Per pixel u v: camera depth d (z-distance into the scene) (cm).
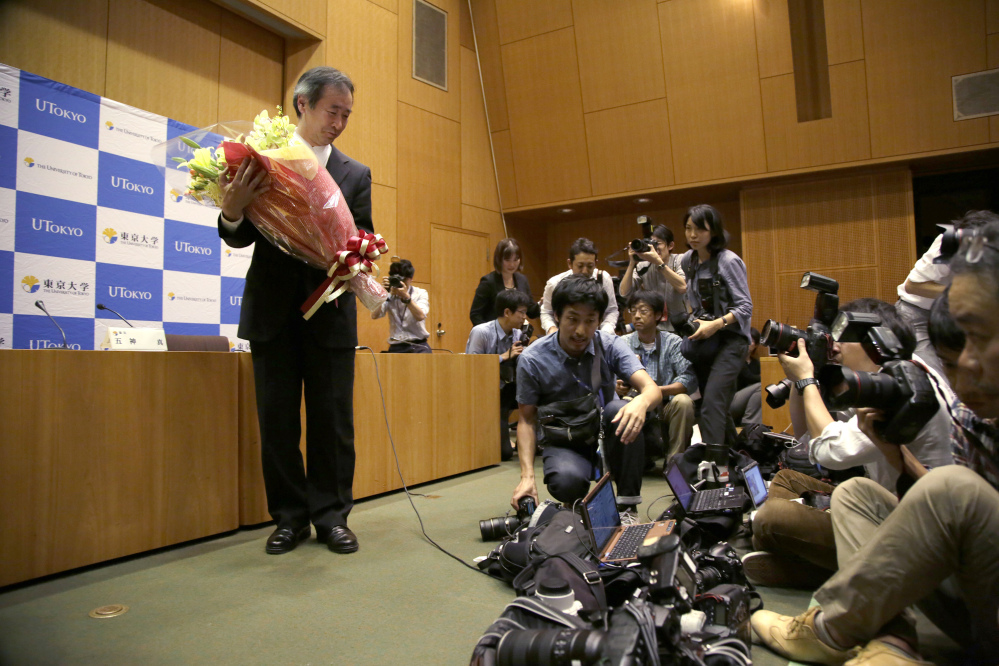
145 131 395
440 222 662
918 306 234
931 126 541
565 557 134
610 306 416
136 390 198
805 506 163
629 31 627
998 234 89
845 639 116
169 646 135
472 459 362
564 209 736
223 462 225
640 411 192
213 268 427
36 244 344
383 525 237
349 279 195
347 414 217
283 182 181
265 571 185
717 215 309
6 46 351
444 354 341
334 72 204
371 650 133
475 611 155
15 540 169
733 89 603
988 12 508
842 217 606
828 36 558
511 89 702
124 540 193
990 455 105
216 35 460
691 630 115
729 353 305
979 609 104
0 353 167
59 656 130
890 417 110
